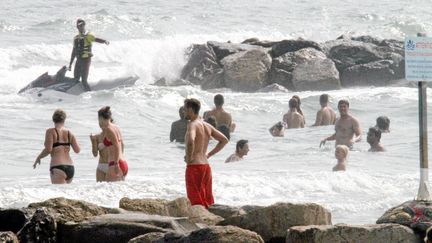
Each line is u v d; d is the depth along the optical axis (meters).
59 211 32.97
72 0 198.88
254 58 122.88
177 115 94.25
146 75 133.12
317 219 33.16
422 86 35.44
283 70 122.75
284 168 57.25
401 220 31.81
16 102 99.88
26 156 68.38
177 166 62.16
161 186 47.53
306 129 80.94
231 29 180.38
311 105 98.25
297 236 30.50
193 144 41.88
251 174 52.25
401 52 128.25
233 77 121.56
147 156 67.81
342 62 126.69
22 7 188.62
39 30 165.38
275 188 48.50
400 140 73.00
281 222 32.81
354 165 59.09
